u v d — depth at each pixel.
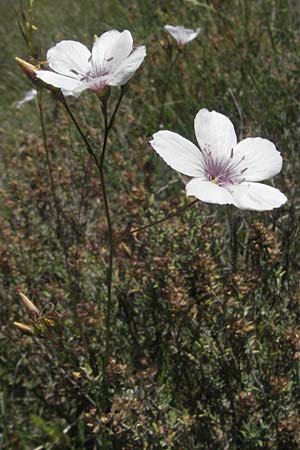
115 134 0.41
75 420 0.31
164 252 0.29
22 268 0.33
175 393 0.28
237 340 0.26
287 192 0.33
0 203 0.39
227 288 0.27
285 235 0.30
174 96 0.44
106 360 0.26
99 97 0.23
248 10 0.47
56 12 0.72
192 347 0.28
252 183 0.23
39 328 0.25
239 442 0.27
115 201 0.37
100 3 0.66
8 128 0.56
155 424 0.25
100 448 0.28
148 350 0.30
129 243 0.31
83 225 0.35
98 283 0.32
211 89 0.43
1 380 0.32
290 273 0.30
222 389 0.27
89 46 0.57
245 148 0.24
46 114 0.49
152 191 0.35
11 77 0.70
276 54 0.43
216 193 0.22
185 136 0.41
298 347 0.26
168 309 0.28
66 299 0.31
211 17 0.47
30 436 0.30
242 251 0.33
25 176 0.38
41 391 0.32
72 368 0.30
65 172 0.36
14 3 0.83
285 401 0.26
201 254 0.27
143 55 0.22
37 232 0.35
